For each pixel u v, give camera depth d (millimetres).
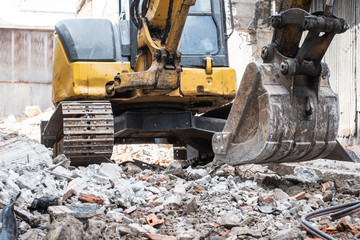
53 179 9258
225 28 13453
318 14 7586
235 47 23422
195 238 6188
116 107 13453
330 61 19078
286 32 7527
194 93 12641
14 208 6609
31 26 39438
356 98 17750
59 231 5465
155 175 10352
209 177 9469
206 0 13320
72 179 9391
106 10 32125
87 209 6742
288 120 7477
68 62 12500
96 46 12523
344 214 6727
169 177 10039
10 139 15000
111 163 10984
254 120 7918
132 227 6297
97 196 7797
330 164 12219
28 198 7855
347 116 18188
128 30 12898
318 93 7691
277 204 7613
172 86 11352
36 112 36438
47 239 5535
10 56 39562
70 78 12445
